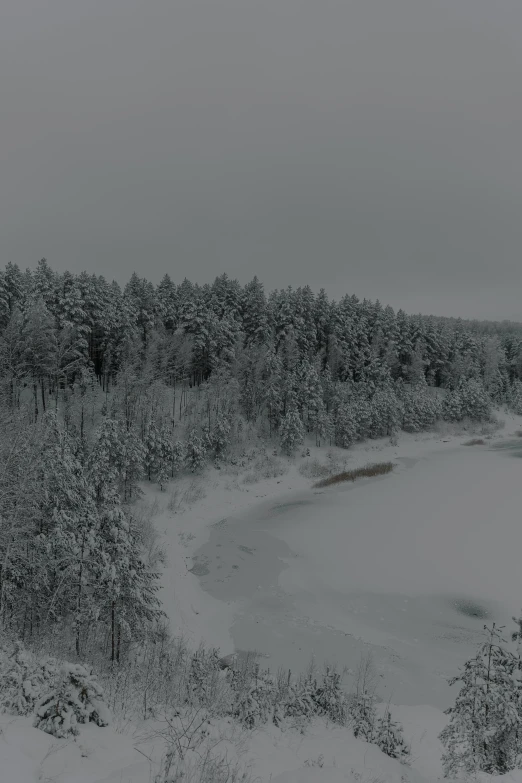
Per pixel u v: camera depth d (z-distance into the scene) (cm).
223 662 1914
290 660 2022
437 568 2880
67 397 4722
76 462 2648
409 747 1080
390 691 1828
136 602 1630
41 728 634
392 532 3456
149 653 1777
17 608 1855
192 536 3372
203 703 1166
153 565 2752
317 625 2311
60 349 4312
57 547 1803
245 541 3328
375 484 4747
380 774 790
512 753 973
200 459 4419
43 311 4334
